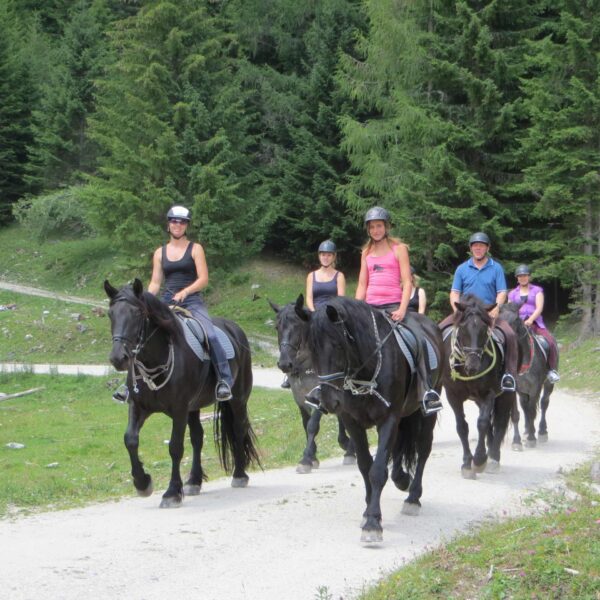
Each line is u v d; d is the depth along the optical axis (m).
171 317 8.75
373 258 8.34
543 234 28.91
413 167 28.70
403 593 5.59
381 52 29.67
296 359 9.80
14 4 57.03
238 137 33.62
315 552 6.82
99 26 47.78
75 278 41.09
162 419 16.77
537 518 7.14
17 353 29.77
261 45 41.97
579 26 25.48
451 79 28.25
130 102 31.73
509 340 10.48
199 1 34.28
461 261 29.62
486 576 5.78
